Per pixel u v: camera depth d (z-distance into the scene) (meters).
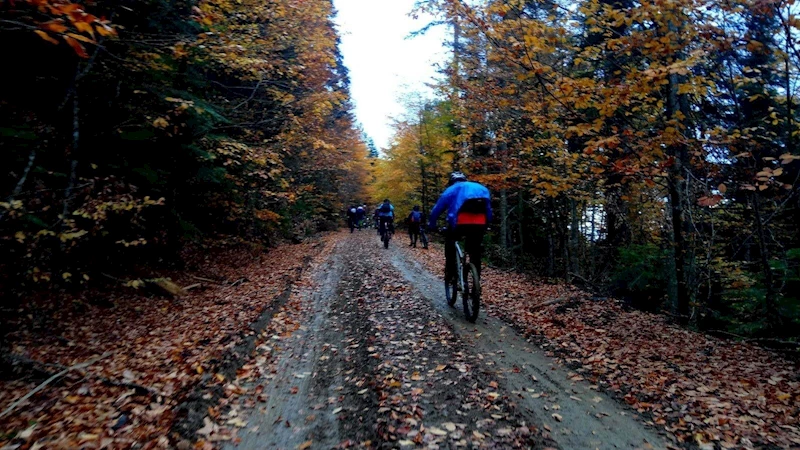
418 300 8.81
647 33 6.17
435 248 19.61
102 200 7.09
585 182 10.36
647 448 3.62
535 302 8.94
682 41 6.27
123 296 9.62
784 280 7.42
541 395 4.59
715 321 9.45
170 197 11.69
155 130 9.61
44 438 3.88
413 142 26.80
